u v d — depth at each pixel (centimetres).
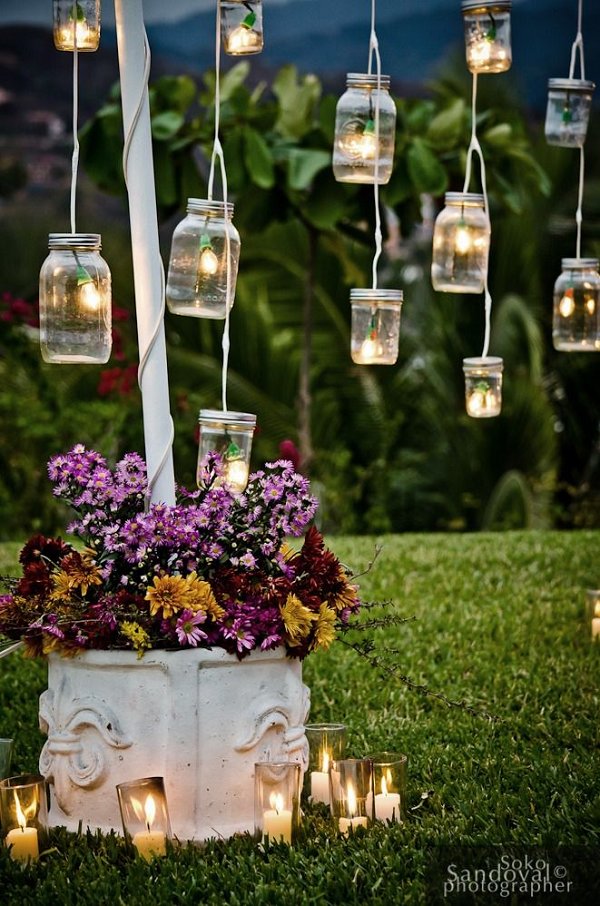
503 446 1248
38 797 382
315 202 947
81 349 400
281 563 404
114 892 362
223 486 397
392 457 1317
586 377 1321
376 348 493
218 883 366
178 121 924
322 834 402
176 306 420
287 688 399
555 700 552
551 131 572
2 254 1579
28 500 1043
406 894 362
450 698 556
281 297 1311
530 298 1302
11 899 361
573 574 779
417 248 1387
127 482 408
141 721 382
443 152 973
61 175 1836
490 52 511
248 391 1266
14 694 571
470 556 822
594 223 1292
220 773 386
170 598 376
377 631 650
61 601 390
